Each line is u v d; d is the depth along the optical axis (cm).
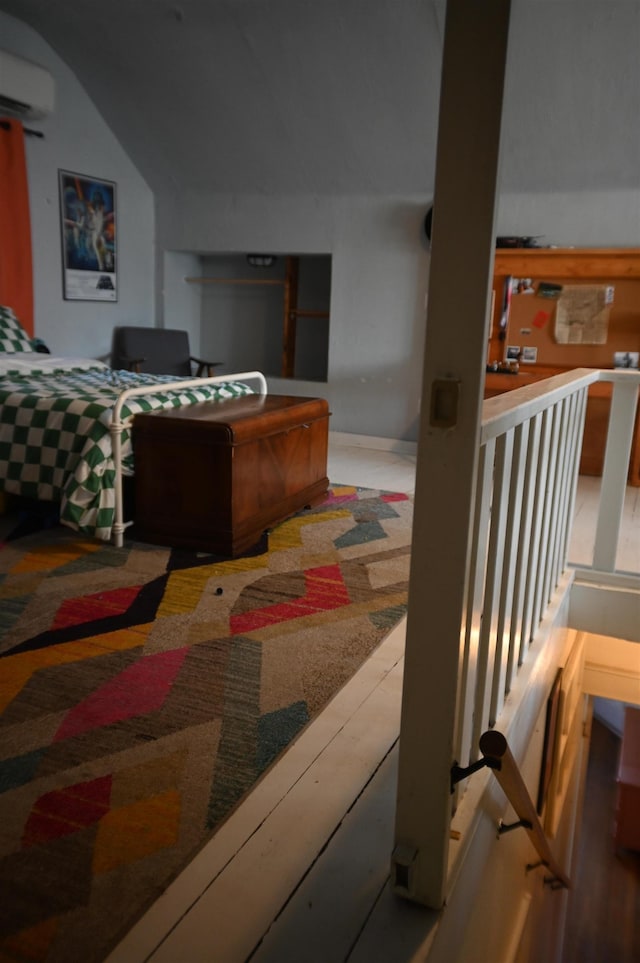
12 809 140
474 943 142
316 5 383
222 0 394
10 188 461
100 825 136
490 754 110
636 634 276
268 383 585
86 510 281
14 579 256
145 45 448
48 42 475
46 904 117
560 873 223
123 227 564
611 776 635
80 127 512
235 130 500
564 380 202
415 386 527
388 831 135
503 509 144
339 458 504
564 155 435
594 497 405
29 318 486
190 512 288
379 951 108
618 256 429
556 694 254
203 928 112
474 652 134
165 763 155
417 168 483
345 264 534
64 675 191
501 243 453
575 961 445
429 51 395
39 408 290
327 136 479
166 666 198
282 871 125
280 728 170
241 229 565
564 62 381
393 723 173
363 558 292
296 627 226
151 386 295
